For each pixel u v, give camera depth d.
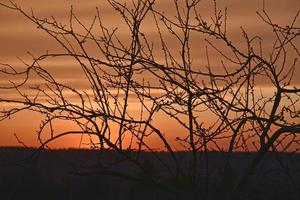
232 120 11.86
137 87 12.01
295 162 11.79
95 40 12.13
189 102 11.73
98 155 11.90
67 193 21.59
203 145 11.77
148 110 11.98
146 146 12.08
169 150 11.80
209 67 11.97
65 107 11.84
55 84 12.06
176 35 12.02
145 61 11.87
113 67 11.93
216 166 11.91
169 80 11.78
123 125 11.91
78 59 11.98
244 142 12.09
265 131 11.58
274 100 11.64
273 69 11.66
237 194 11.70
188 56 11.93
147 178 11.86
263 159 11.96
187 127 11.84
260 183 12.07
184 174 11.92
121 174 11.81
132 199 17.62
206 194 11.77
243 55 11.73
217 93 11.78
